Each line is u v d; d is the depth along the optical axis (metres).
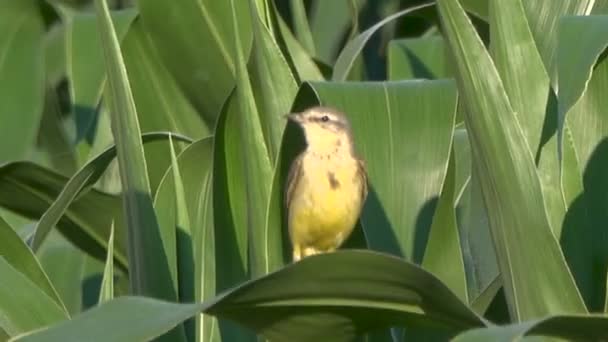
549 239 8.36
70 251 14.56
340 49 16.62
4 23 15.36
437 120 10.44
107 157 11.07
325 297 7.52
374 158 10.49
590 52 8.87
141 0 14.14
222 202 10.66
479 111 8.50
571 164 9.63
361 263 7.16
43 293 9.72
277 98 10.51
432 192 10.45
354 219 11.39
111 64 9.84
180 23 14.17
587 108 10.23
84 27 14.49
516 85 9.74
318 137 11.37
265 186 9.77
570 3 12.21
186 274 10.66
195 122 14.46
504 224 8.58
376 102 10.45
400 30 16.67
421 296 7.52
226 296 7.06
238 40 9.74
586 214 9.68
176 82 14.35
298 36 15.05
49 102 16.39
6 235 10.85
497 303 10.41
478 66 8.48
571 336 7.29
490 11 9.76
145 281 9.98
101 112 14.60
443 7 8.52
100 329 6.91
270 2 13.28
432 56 14.01
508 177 8.45
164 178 11.35
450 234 9.87
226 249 10.64
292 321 7.79
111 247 10.50
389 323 7.96
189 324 10.82
